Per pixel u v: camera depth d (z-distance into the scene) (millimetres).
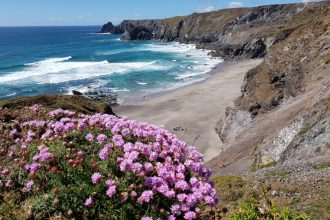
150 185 5969
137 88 72312
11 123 10188
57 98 21906
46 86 73438
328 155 20938
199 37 188000
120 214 5645
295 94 42938
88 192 5762
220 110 55281
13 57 123812
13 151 7707
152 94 67000
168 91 69125
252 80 53656
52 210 5730
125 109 57000
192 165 6918
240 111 43812
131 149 6695
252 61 105250
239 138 36250
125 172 6242
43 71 90938
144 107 58031
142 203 5793
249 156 29344
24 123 9055
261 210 6832
